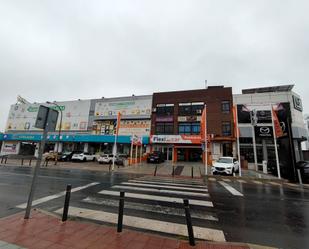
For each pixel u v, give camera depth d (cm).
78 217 594
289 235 506
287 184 1490
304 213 703
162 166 2461
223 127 3036
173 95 3400
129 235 463
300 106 3080
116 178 1449
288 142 1702
